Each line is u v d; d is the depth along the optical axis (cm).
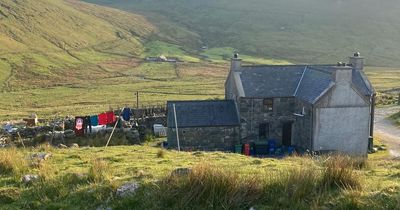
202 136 4791
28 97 10262
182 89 11088
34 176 1744
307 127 4709
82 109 7800
